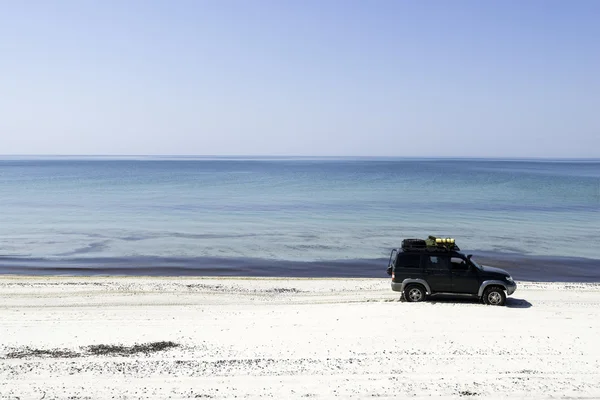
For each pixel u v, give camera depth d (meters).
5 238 33.88
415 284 16.83
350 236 35.31
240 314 15.55
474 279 16.52
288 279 22.36
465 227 39.50
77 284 20.53
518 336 12.59
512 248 30.72
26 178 111.56
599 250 30.16
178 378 10.30
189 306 16.98
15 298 17.92
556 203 58.28
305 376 10.39
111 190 77.19
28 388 9.78
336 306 16.31
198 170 167.50
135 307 16.75
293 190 77.81
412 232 36.97
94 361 11.21
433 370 10.66
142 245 31.67
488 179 108.06
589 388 9.85
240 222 42.22
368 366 10.88
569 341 12.29
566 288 20.09
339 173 142.25
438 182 98.00
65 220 43.09
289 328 13.60
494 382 10.10
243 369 10.76
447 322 13.59
